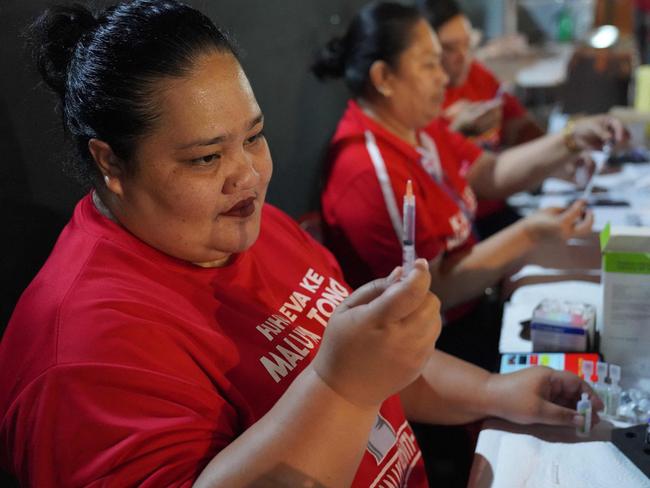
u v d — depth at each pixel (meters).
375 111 1.74
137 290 0.81
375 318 0.66
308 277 1.03
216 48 0.77
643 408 1.06
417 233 1.65
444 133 2.19
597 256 1.75
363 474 0.88
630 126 2.59
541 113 3.97
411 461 1.03
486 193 2.25
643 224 1.83
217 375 0.81
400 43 1.67
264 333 0.88
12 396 0.75
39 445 0.70
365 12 1.74
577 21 4.82
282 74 1.96
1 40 1.02
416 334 0.68
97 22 0.80
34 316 0.78
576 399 1.08
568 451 0.99
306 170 2.17
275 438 0.69
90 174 0.83
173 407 0.74
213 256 0.86
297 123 2.08
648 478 0.92
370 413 0.71
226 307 0.87
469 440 1.39
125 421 0.71
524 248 1.71
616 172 2.34
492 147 2.69
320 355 0.71
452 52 2.48
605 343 1.17
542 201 2.10
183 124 0.75
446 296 1.70
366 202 1.64
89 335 0.74
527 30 4.75
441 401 1.14
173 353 0.78
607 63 3.66
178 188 0.77
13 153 1.05
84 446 0.70
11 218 1.05
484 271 1.69
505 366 1.19
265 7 1.83
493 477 0.95
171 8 0.78
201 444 0.74
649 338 1.14
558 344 1.24
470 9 4.59
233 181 0.79
